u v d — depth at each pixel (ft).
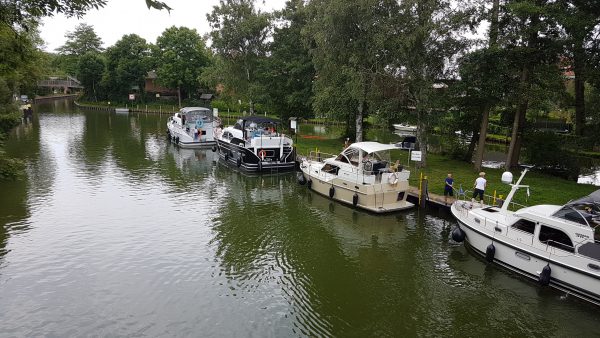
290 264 48.85
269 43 150.00
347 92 93.15
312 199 75.87
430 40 78.43
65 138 138.62
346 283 44.60
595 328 37.65
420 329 36.73
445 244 55.72
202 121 129.70
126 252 50.44
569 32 65.72
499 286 44.78
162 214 64.49
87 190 76.33
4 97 103.60
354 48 87.76
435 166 89.30
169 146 130.72
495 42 70.23
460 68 73.56
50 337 34.24
